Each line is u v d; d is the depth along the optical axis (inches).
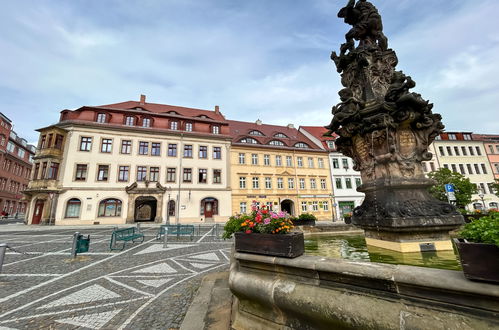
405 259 133.7
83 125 920.9
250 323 89.9
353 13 226.1
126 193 924.0
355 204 1221.1
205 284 174.9
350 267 65.9
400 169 165.2
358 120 178.4
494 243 49.9
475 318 49.1
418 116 158.7
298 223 401.7
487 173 1264.8
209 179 1044.5
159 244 410.3
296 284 77.3
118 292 173.3
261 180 1119.6
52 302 154.6
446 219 146.9
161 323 123.4
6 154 1583.4
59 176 868.6
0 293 172.1
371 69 205.6
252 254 90.9
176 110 1244.5
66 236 521.0
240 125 1354.6
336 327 66.3
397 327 55.5
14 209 1732.3
